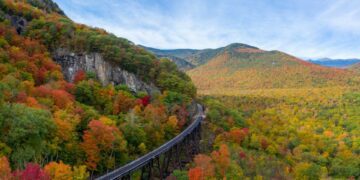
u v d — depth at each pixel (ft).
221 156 253.24
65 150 186.39
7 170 126.72
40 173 126.00
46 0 583.17
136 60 391.65
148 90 380.78
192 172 196.95
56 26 406.00
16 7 413.18
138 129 246.06
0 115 162.81
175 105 335.26
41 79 316.60
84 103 304.50
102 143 195.93
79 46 386.52
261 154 347.97
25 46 359.87
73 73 375.86
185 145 260.42
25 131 158.81
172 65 454.81
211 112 381.81
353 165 419.13
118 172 150.92
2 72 269.23
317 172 350.23
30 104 209.15
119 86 358.23
